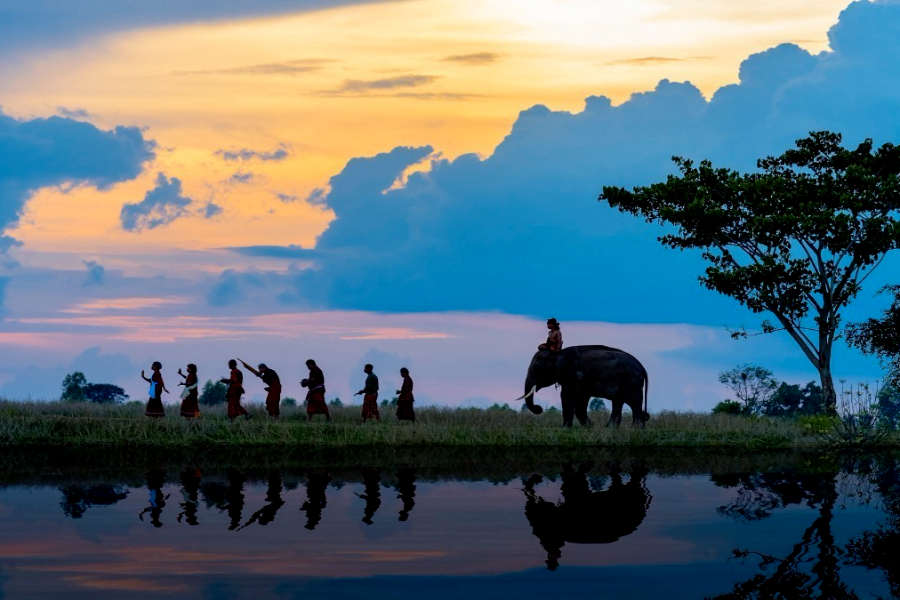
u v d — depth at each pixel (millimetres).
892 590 10641
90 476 18703
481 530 13516
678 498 16516
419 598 10125
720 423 29688
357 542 12688
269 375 29281
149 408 27422
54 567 11281
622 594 10375
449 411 32344
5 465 20344
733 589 10609
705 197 36594
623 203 38469
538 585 10672
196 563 11516
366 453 23172
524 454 23453
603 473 19891
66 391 91375
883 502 16281
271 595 10188
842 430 27672
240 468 20172
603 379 30266
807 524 14180
